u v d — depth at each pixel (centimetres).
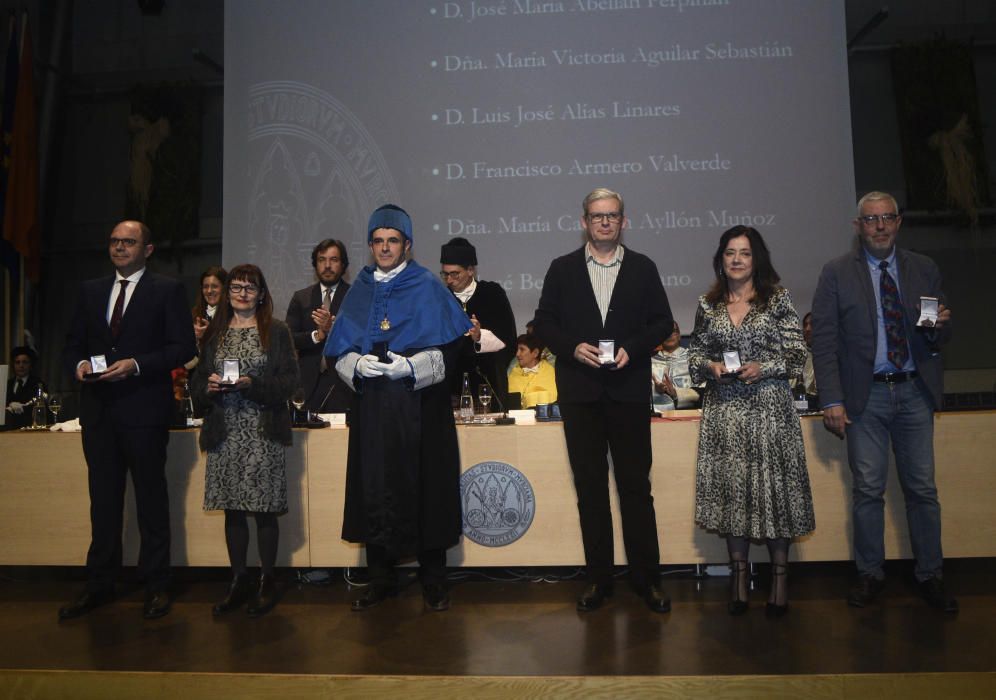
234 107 627
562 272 335
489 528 358
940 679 239
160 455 335
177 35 704
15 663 270
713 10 604
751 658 258
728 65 602
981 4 654
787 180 597
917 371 311
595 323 324
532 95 613
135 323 334
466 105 616
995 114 657
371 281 337
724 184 601
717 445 311
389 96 620
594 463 321
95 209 715
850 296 318
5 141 671
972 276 650
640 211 605
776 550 306
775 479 300
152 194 684
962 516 348
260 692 251
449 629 297
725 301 321
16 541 375
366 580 378
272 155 624
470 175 615
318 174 622
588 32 611
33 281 683
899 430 319
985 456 348
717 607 318
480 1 618
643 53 607
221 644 286
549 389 448
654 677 242
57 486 375
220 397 328
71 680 261
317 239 621
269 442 327
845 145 595
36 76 707
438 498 320
